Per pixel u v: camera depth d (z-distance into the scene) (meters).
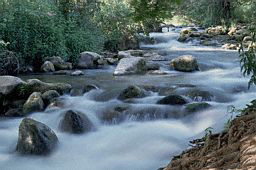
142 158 5.37
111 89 8.45
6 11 10.86
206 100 7.60
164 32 22.42
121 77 10.20
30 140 5.52
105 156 5.49
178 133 6.12
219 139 3.32
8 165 5.30
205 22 23.70
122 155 5.50
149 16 8.13
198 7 24.06
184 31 20.94
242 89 8.43
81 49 12.80
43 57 11.59
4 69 10.19
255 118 3.37
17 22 11.16
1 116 7.46
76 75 10.62
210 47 17.55
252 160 2.49
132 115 6.86
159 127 6.37
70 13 13.35
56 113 7.23
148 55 13.59
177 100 7.06
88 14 14.07
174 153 5.38
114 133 6.31
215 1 23.06
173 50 16.34
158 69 11.34
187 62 11.08
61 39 12.01
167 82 9.23
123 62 10.99
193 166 3.02
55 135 5.79
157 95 8.05
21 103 7.81
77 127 6.28
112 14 15.12
